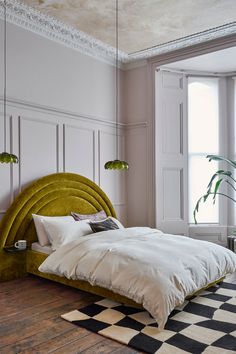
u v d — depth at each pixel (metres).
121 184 5.87
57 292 3.58
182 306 3.18
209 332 2.64
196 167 5.95
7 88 4.18
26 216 4.23
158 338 2.53
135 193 5.85
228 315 2.98
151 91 5.63
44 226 4.16
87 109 5.25
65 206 4.69
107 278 3.05
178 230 5.70
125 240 3.74
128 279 2.91
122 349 2.40
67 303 3.26
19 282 3.93
